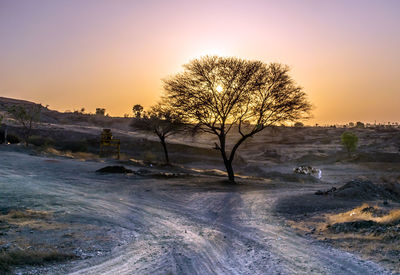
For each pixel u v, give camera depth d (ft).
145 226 42.98
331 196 76.43
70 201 58.39
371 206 56.65
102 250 31.09
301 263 27.73
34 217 44.27
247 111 101.65
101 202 59.06
